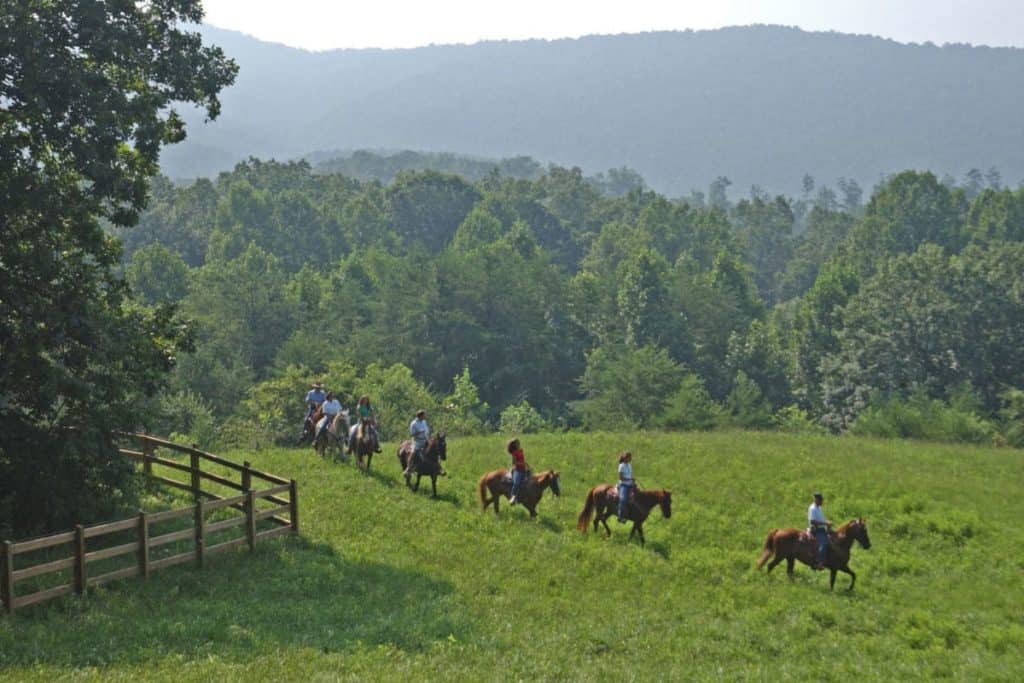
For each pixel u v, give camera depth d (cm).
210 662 1505
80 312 2173
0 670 1408
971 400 7156
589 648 1770
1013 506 3117
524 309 10706
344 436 3450
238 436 6438
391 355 10150
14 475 2109
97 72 2261
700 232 18262
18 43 2062
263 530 2355
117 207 2323
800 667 1739
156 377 2398
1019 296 8281
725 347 11119
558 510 2912
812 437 4434
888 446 4200
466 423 6800
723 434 4466
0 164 2109
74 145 2150
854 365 8612
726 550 2611
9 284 2138
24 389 2130
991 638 1980
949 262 8681
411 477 3081
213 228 16438
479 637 1758
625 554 2477
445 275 10600
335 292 11475
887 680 1681
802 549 2345
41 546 1689
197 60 2409
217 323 9812
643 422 8069
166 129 2391
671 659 1756
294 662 1534
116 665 1473
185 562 2050
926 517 2909
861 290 9338
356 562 2217
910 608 2205
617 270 13138
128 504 2420
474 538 2528
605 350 10181
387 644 1669
